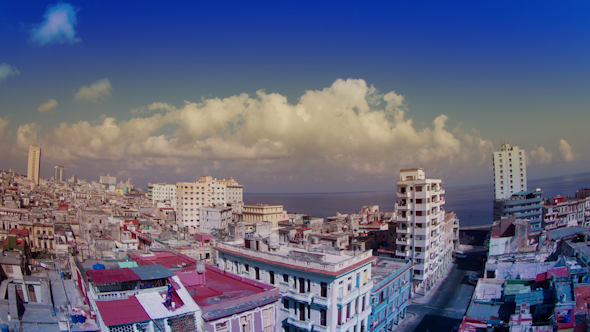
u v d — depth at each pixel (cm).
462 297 8981
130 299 4053
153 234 10375
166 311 3922
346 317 5488
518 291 6031
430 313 7962
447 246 12062
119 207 18638
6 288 4566
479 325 5319
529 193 14675
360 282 5881
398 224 9869
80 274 4994
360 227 13225
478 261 12669
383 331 6788
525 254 7869
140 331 3672
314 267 5425
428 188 9512
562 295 4978
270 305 5025
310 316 5403
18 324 3741
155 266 4725
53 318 4022
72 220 13625
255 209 19975
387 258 8956
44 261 8219
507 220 10038
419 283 9644
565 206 14788
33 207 15675
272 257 5966
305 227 13150
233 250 6681
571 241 7794
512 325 4912
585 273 5562
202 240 10300
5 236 9806
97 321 3834
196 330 3978
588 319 4372
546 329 4672
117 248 7650
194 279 5522
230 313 4466
